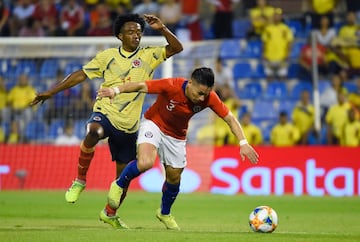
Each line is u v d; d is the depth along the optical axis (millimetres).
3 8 78125
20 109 67875
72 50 60281
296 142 67875
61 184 63000
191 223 35812
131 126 32812
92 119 32562
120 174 33125
